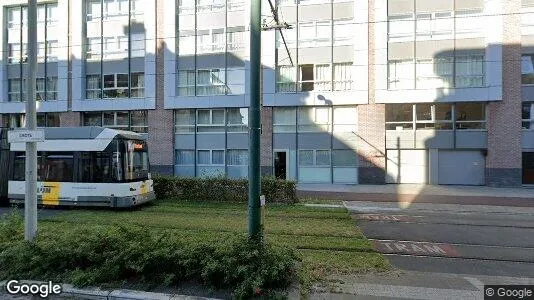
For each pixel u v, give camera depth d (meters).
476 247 8.07
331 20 21.94
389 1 21.38
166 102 23.69
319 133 22.27
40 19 26.16
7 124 26.86
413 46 21.12
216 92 23.38
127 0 24.67
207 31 23.52
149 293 4.73
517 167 19.92
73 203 12.66
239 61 23.08
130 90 24.59
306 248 7.66
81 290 4.80
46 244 5.55
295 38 22.36
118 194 12.31
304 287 5.11
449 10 20.73
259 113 5.54
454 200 15.32
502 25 20.02
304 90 22.39
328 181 22.12
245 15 22.98
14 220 7.37
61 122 25.42
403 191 18.22
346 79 21.97
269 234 8.98
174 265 5.05
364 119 21.50
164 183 15.10
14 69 26.80
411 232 9.55
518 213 12.49
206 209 12.62
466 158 21.03
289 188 14.12
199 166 23.66
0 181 13.59
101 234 5.56
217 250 5.05
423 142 21.25
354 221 10.87
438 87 20.83
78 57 25.06
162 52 23.86
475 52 20.44
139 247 5.16
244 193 14.40
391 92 21.14
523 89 20.27
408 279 5.76
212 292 4.74
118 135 12.60
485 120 20.67
